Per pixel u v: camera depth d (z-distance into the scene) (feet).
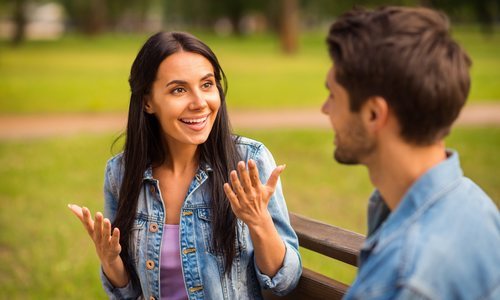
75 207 5.78
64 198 20.30
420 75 3.67
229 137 6.45
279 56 96.22
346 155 4.12
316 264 14.08
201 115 6.07
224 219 6.13
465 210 3.85
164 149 6.56
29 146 29.73
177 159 6.47
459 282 3.66
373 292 3.70
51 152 28.14
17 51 101.96
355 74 3.83
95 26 161.17
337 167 24.47
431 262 3.63
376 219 4.50
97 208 19.15
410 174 3.96
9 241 16.08
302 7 160.35
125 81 57.47
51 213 18.65
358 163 4.17
